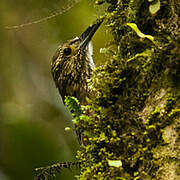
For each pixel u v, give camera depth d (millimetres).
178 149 4980
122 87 5812
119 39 6156
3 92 16188
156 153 5117
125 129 5543
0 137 15055
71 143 15289
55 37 11430
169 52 5215
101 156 5633
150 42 5566
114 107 5734
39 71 16281
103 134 5621
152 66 5402
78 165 6504
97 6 6988
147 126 5285
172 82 5168
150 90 5434
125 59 5879
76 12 9414
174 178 4895
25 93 16359
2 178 14445
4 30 14359
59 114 16172
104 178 5504
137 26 5812
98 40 8484
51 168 6555
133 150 5375
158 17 5551
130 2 5867
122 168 5391
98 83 6008
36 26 11680
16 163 14508
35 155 14727
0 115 15672
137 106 5539
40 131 15320
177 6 5402
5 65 15891
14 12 11172
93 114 5945
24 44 14867
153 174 5078
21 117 15734
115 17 6180
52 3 9109
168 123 5137
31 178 14562
